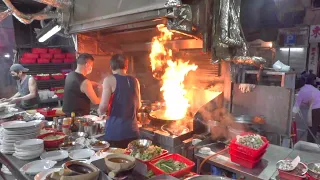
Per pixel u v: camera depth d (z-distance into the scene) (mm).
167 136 2309
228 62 2334
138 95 2322
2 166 2238
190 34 1957
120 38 3484
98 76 3662
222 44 2117
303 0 6254
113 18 2320
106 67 3744
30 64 5457
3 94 5551
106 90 2158
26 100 3812
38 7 5766
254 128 2316
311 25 6312
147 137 2520
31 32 6035
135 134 2234
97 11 2584
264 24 4609
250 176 1662
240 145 1781
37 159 1744
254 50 4219
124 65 2244
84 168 1377
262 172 1693
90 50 3518
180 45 2773
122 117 2172
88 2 2725
